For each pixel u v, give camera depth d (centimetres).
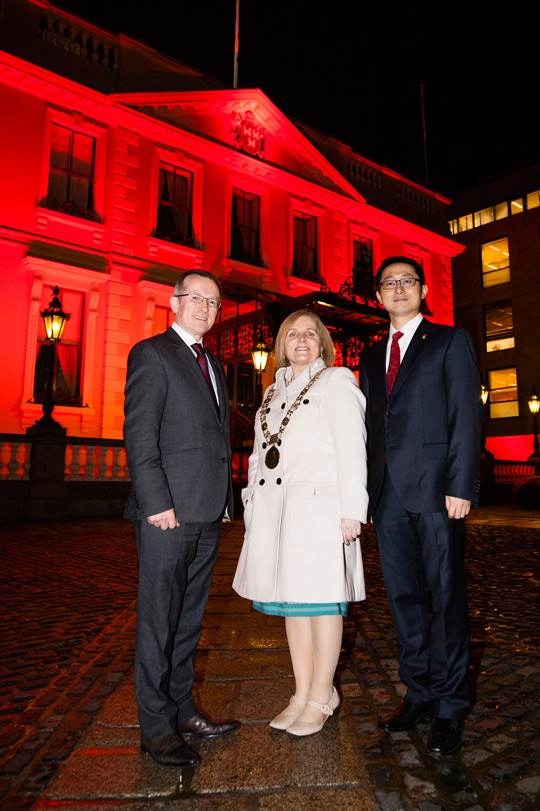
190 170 1574
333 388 259
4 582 518
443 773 202
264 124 1725
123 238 1416
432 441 248
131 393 229
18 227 1266
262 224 1708
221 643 360
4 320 1232
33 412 1236
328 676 243
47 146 1324
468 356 251
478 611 438
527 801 184
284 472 256
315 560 237
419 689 248
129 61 1481
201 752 219
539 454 2022
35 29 1331
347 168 1967
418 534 251
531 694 276
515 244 2653
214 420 244
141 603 224
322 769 205
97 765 208
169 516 217
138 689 218
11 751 218
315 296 1314
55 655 330
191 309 254
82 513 1040
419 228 2072
